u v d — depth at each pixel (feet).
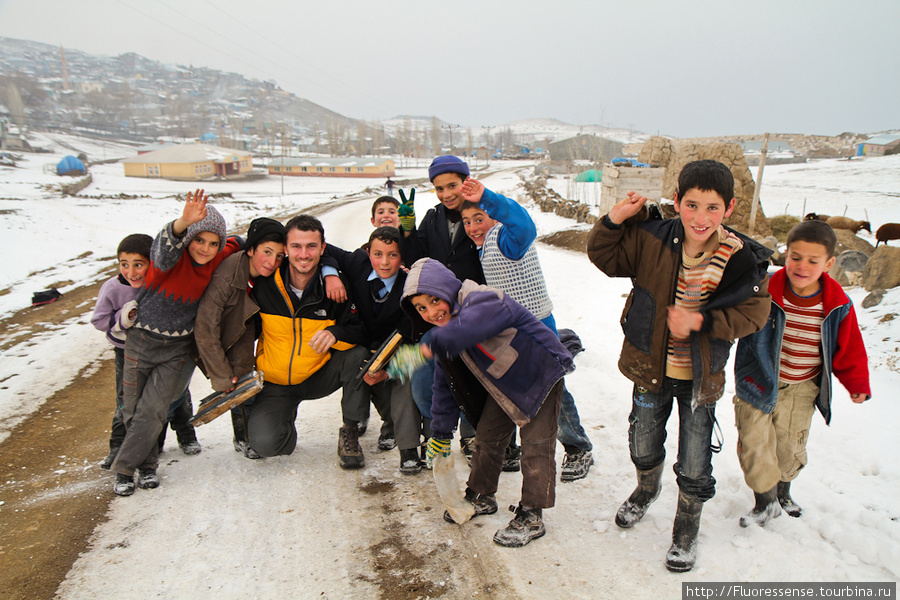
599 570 10.03
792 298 10.50
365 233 70.49
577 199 93.40
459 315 10.25
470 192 11.72
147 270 13.78
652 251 9.70
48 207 89.15
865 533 10.15
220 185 232.53
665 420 10.58
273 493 13.14
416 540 11.19
